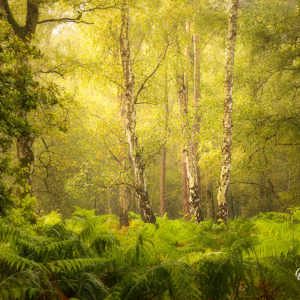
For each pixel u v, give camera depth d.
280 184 32.41
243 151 20.12
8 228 4.89
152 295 4.26
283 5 20.72
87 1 14.44
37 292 4.08
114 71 15.53
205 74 29.44
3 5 13.10
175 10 18.00
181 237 7.29
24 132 8.77
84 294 4.13
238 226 7.85
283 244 5.40
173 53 20.19
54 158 14.52
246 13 20.53
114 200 43.78
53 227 5.70
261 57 21.16
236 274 4.31
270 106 19.61
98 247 5.23
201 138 19.81
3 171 8.67
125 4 14.75
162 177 33.69
